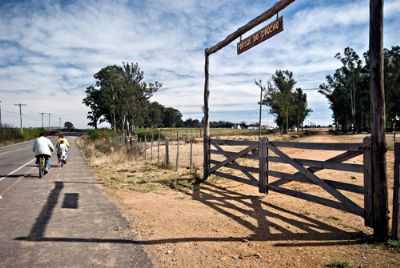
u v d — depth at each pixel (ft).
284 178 22.21
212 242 14.64
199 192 27.25
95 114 235.40
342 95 206.69
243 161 50.24
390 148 51.19
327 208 20.86
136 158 56.70
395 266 11.56
